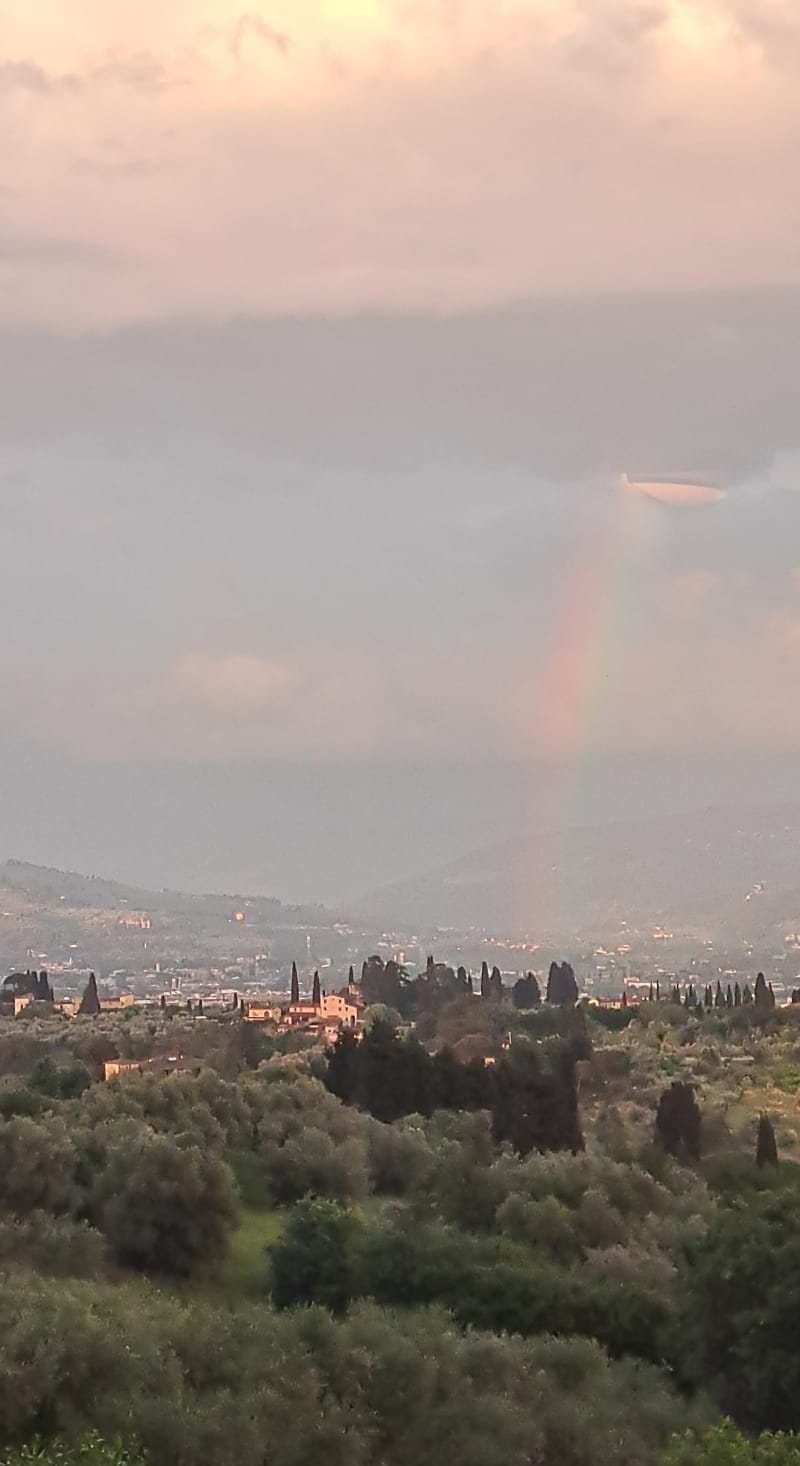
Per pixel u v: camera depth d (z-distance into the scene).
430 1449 46.84
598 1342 59.00
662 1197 80.94
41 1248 63.72
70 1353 44.56
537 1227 72.75
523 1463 47.00
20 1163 68.88
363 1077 112.25
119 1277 66.19
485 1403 48.00
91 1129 78.19
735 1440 38.91
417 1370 48.12
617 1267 68.00
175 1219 68.19
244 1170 82.00
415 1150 89.38
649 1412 52.25
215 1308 61.00
